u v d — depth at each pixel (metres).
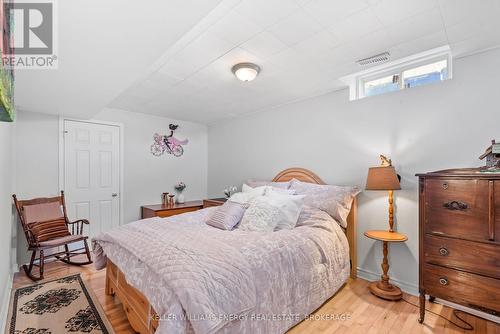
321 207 2.55
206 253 1.52
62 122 3.36
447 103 2.13
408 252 2.33
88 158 3.58
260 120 3.92
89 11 1.18
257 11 1.54
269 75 2.54
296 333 1.72
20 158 3.04
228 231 2.18
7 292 2.17
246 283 1.38
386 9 1.53
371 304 2.10
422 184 1.83
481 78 1.97
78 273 2.75
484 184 1.55
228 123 4.52
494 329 1.76
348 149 2.81
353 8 1.52
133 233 1.98
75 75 1.94
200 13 1.21
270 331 1.54
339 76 2.58
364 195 2.65
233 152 4.40
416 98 2.31
